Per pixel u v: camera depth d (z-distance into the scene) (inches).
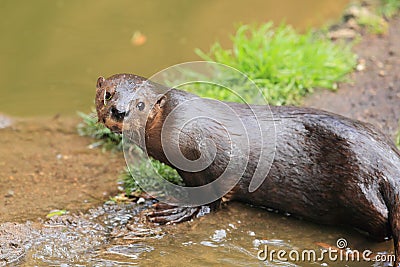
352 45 609.0
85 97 561.3
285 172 387.2
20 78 594.2
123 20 698.8
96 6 733.3
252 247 379.9
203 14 705.0
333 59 551.8
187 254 372.5
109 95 377.7
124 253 372.8
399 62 571.5
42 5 733.9
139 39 654.5
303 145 385.4
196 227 395.5
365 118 495.5
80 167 463.5
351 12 673.6
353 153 371.6
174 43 645.3
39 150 486.3
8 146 490.6
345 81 542.9
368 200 363.3
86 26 687.7
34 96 564.4
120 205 415.5
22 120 527.5
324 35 635.5
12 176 449.1
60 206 412.8
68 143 496.7
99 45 647.8
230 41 643.5
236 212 407.8
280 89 511.2
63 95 565.0
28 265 362.3
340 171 373.4
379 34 628.1
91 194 428.8
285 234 390.9
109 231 390.9
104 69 602.5
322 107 506.6
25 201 418.0
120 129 377.1
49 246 375.6
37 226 389.7
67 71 602.5
